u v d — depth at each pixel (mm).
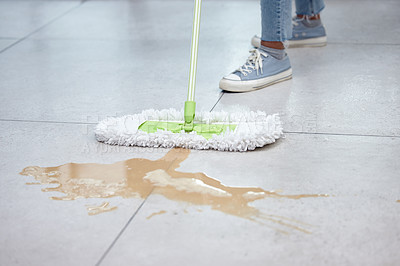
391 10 3197
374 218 1106
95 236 1069
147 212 1149
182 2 3633
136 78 2162
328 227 1076
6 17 3342
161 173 1327
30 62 2434
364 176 1292
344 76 2113
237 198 1197
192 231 1074
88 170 1360
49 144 1545
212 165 1366
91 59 2445
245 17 3156
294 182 1266
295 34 2562
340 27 2889
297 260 975
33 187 1280
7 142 1570
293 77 2139
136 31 2928
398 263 962
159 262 979
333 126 1620
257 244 1025
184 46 2607
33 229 1103
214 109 1798
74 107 1858
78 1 3764
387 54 2383
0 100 1957
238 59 2369
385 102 1810
